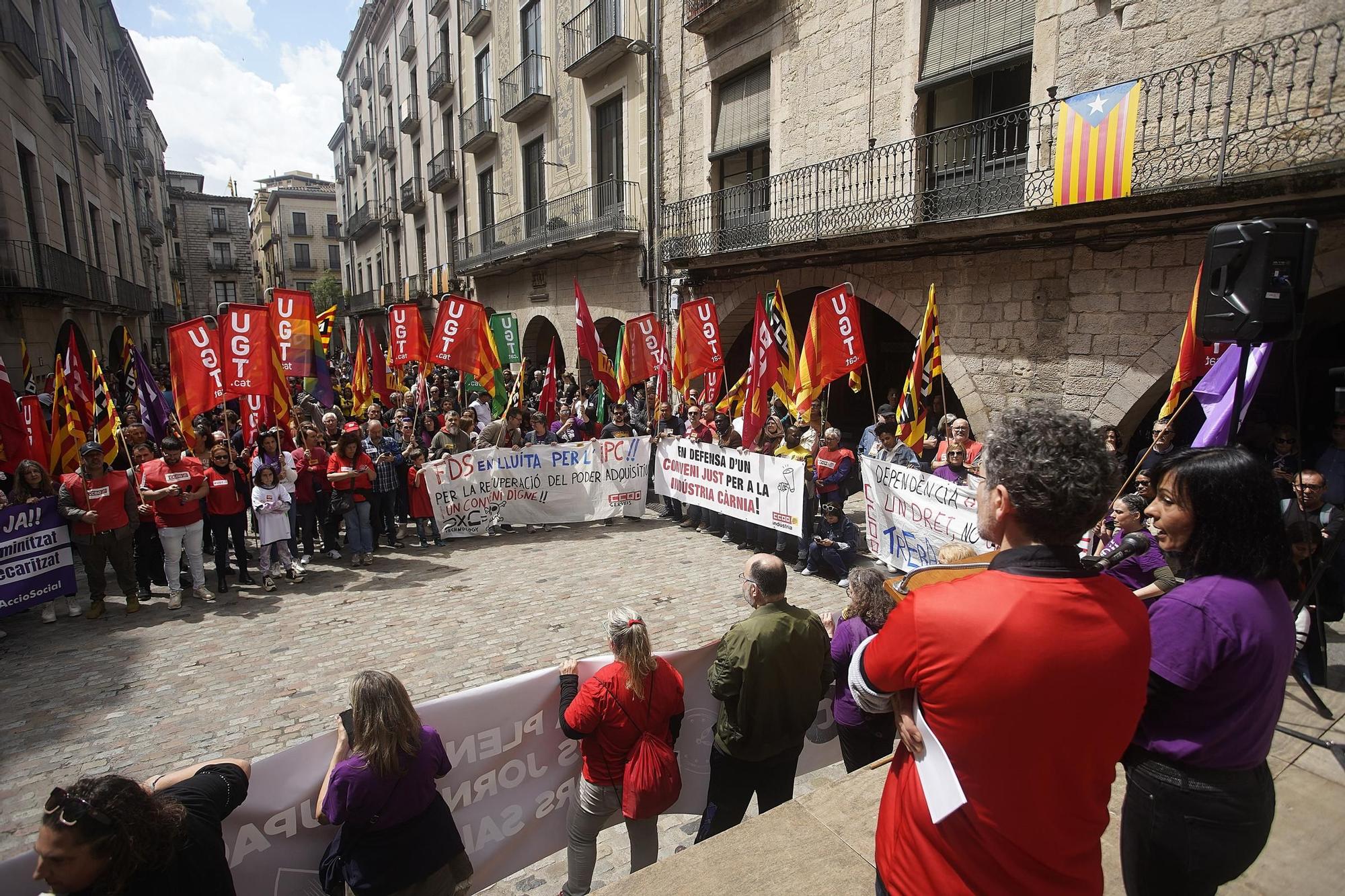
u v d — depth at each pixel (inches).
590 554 374.0
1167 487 77.4
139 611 298.4
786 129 523.5
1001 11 389.1
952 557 159.8
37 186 735.7
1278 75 289.3
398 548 390.0
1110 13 338.6
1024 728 50.9
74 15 914.1
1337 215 279.6
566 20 776.3
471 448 441.7
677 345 434.9
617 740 132.9
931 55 424.5
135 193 1350.9
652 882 96.7
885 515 330.6
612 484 437.4
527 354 942.4
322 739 123.4
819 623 138.5
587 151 760.3
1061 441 53.6
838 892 93.7
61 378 335.0
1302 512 168.4
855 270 476.1
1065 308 366.6
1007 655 50.3
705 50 589.3
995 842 52.6
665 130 639.1
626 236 671.1
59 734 203.5
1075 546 54.6
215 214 2618.1
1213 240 131.3
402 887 114.3
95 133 944.9
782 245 482.0
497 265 912.9
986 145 405.1
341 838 116.0
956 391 421.7
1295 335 126.5
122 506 289.6
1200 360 235.8
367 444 376.2
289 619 286.5
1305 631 162.9
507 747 144.0
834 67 483.2
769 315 394.6
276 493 323.0
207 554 380.8
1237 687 67.2
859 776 122.0
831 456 336.5
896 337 618.5
